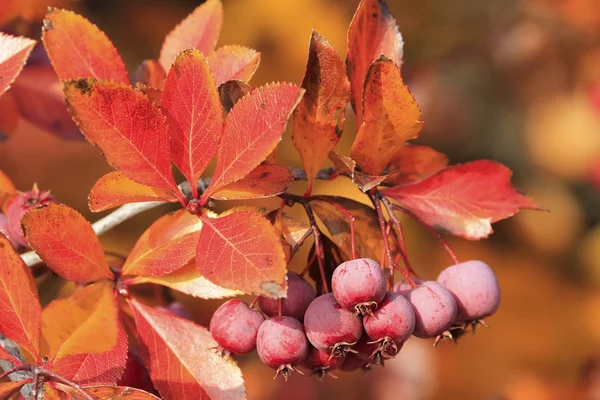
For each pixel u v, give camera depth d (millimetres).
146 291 517
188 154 439
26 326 438
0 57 452
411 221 905
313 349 447
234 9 874
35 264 492
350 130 833
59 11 460
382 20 466
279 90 426
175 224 447
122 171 433
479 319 467
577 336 952
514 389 904
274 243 421
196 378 449
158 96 453
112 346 420
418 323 449
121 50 878
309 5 869
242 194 442
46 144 802
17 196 500
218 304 796
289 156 817
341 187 800
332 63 447
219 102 435
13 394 431
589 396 911
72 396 432
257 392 869
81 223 444
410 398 894
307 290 448
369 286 435
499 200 479
